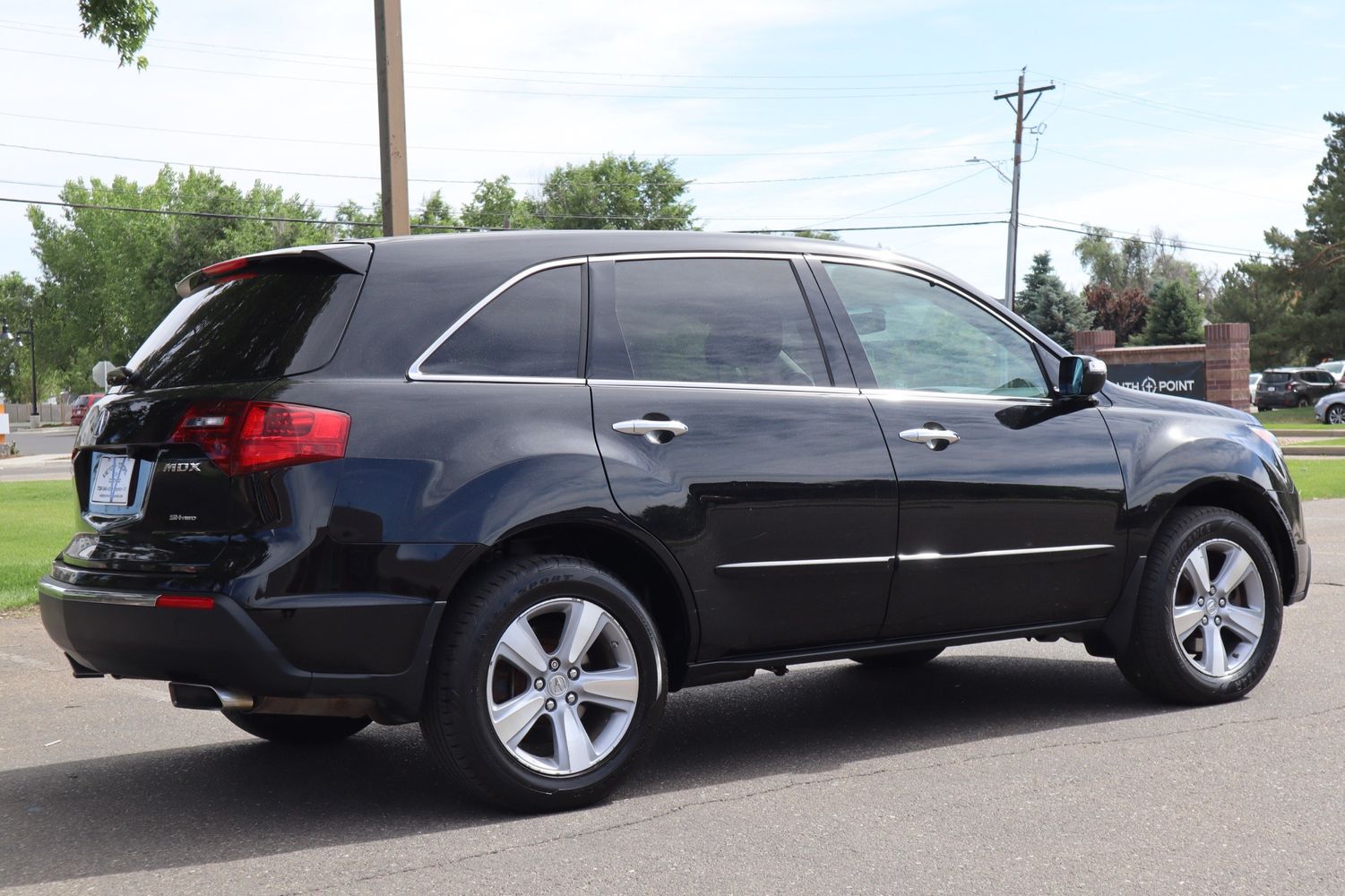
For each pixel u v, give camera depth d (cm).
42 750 495
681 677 428
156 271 7394
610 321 422
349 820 393
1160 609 508
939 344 488
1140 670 516
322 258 396
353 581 366
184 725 535
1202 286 12075
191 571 367
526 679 391
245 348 392
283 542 361
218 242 7231
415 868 345
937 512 461
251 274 418
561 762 392
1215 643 522
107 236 9544
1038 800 395
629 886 327
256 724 482
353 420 372
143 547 383
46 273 9994
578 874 337
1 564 1066
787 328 454
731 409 430
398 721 380
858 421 451
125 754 486
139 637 371
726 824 377
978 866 336
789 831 369
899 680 598
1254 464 540
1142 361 3089
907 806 392
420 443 378
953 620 472
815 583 438
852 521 443
